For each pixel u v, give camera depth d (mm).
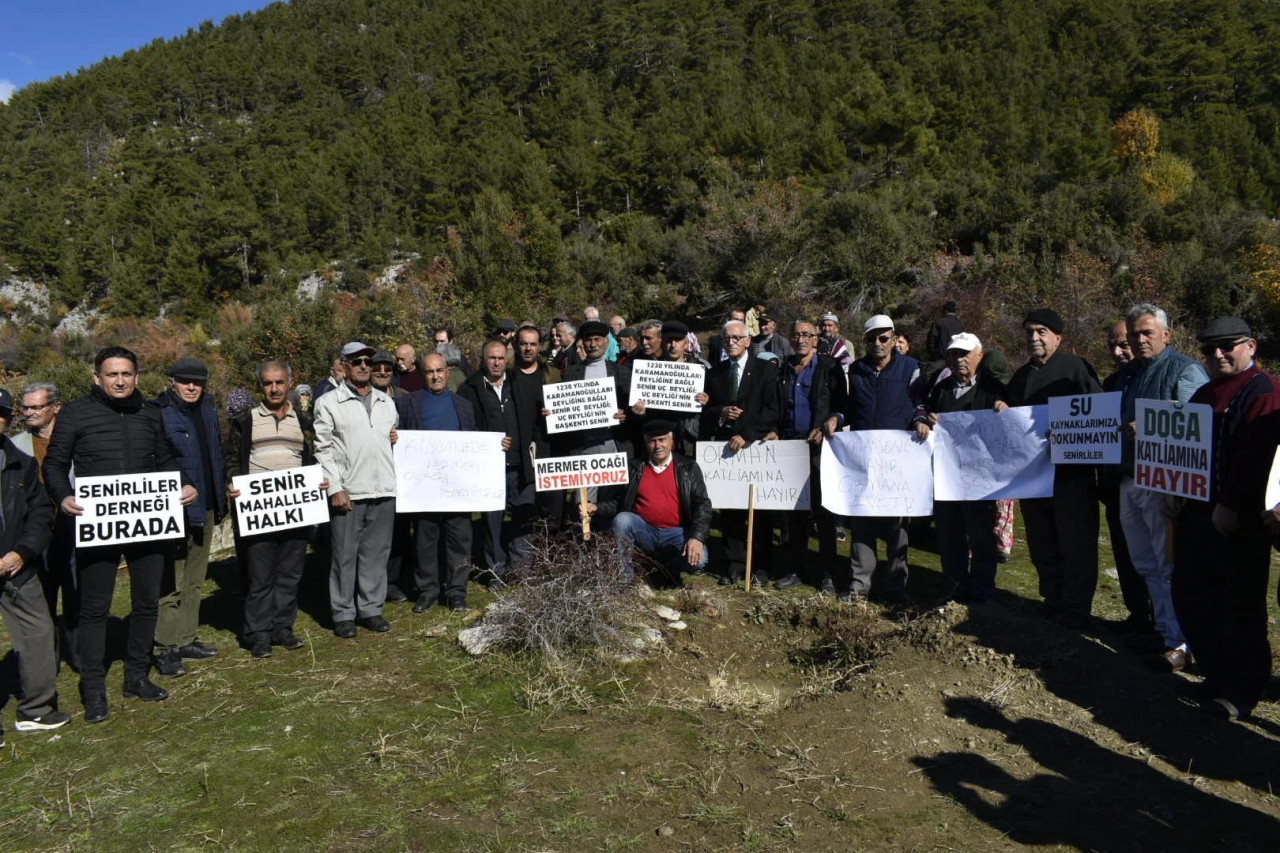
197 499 5527
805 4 108125
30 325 83750
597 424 6633
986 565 6074
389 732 4473
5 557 4445
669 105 86562
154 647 5637
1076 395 5504
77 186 112000
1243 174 47000
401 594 6863
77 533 4719
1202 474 4434
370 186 91750
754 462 6664
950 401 6238
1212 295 23156
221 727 4617
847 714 4504
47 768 4281
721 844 3434
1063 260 24406
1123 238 26609
